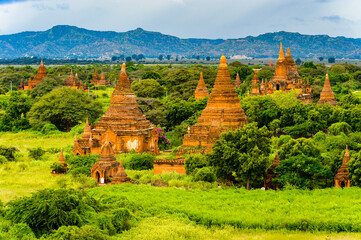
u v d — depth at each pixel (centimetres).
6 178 7544
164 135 11069
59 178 7444
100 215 4959
